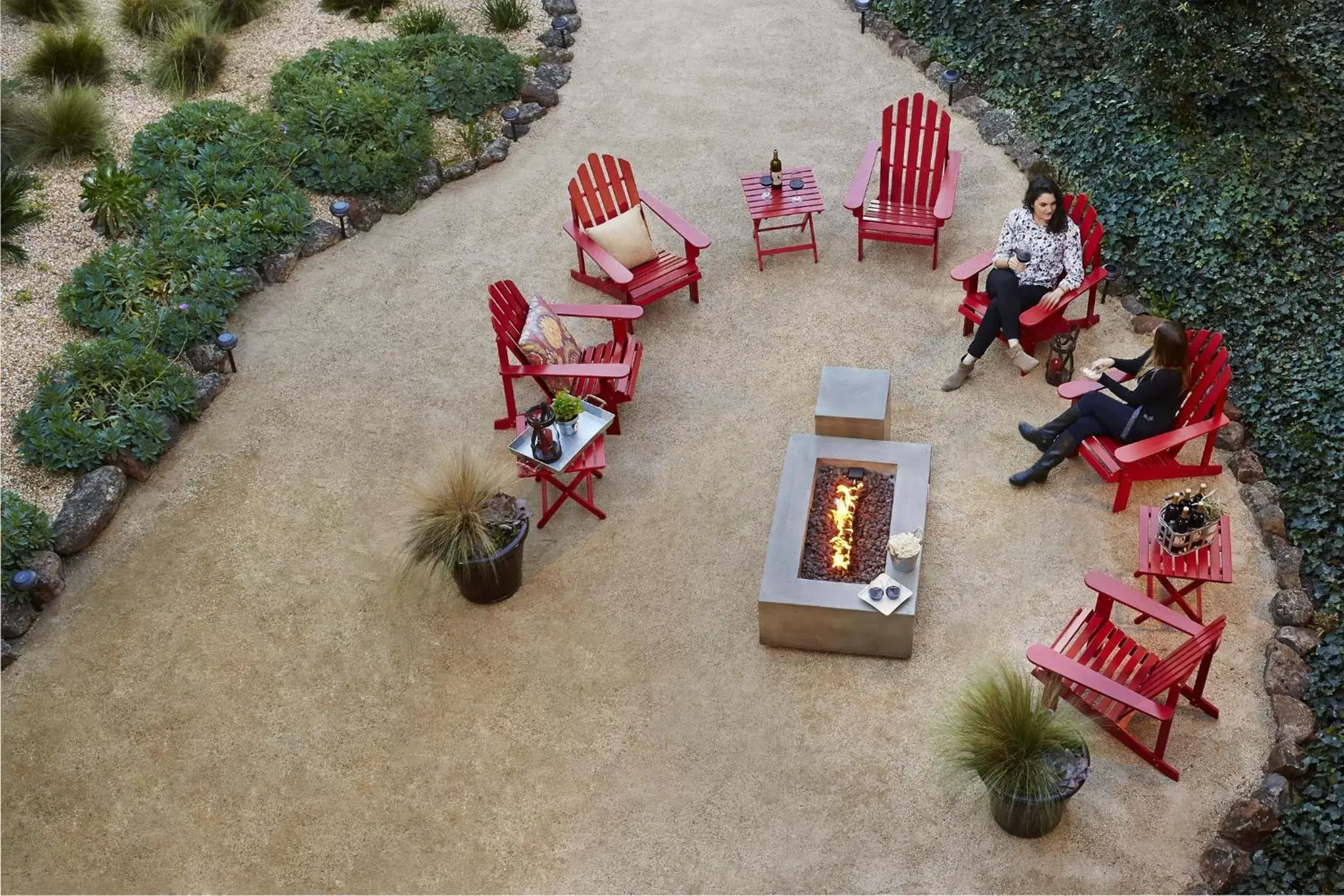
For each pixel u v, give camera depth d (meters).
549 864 6.13
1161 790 6.22
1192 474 7.54
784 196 9.33
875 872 6.00
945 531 7.55
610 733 6.66
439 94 11.16
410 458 8.28
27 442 8.16
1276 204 8.88
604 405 8.17
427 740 6.70
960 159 9.37
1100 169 9.76
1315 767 6.23
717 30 12.21
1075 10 10.71
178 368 8.69
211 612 7.41
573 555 7.61
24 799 6.52
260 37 12.10
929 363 8.70
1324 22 10.04
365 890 6.09
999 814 6.03
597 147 10.88
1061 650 6.39
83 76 11.18
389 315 9.41
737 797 6.33
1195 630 6.06
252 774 6.59
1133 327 8.77
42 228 9.75
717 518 7.77
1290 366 8.09
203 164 10.15
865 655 6.91
